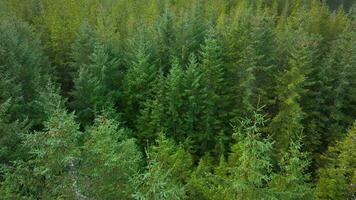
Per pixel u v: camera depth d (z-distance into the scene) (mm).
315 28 53531
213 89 34750
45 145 13203
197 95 34406
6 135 20344
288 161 18422
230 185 15133
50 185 13312
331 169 24062
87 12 59125
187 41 41438
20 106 29703
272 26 46125
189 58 39562
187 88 34781
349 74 36375
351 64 36844
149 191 12188
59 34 45500
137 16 60969
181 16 49500
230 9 72688
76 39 43188
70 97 43031
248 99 33781
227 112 35531
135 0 69812
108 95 37188
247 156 13609
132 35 48844
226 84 36500
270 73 37750
